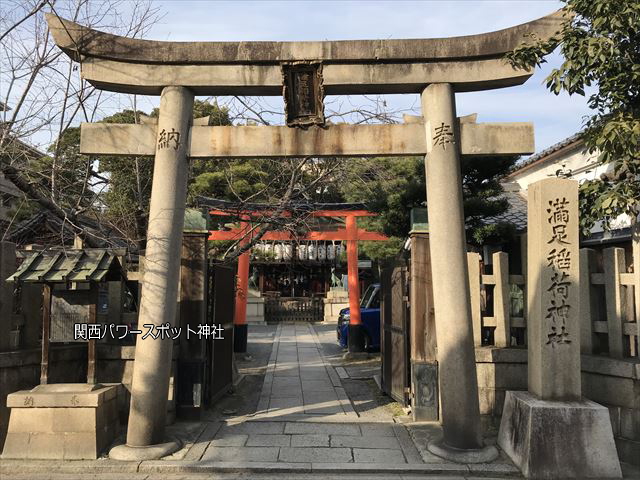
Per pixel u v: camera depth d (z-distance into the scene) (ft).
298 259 76.89
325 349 46.06
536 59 18.22
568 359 17.15
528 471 15.93
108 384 19.33
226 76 19.56
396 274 24.75
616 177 19.56
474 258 21.54
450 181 18.78
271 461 17.19
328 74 19.44
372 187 33.63
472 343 18.17
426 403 21.72
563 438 16.06
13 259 18.93
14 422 17.30
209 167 49.06
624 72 16.53
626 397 17.49
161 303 18.54
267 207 32.24
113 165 34.47
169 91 19.58
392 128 19.61
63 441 17.26
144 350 18.24
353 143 19.54
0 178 39.17
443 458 17.31
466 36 19.27
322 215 46.26
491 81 19.43
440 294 18.44
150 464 16.69
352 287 41.52
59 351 20.06
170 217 18.99
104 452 17.78
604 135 16.66
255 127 19.61
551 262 17.51
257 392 27.66
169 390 21.16
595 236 28.94
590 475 15.88
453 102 19.54
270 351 44.83
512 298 24.08
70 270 17.88
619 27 15.72
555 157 41.29
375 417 22.39
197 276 22.77
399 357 24.12
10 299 18.54
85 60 19.26
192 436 19.69
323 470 16.62
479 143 19.33
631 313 18.42
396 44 19.31
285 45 19.40
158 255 18.75
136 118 30.96
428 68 19.38
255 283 88.12
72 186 29.04
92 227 32.94
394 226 32.14
